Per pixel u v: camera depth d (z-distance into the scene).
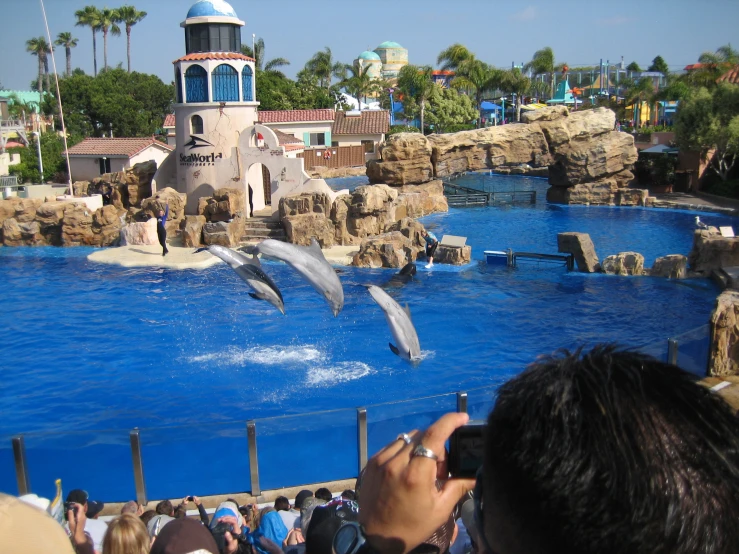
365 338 17.38
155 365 15.77
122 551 4.61
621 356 1.18
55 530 1.30
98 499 8.88
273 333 17.88
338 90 81.81
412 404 9.03
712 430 1.06
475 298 20.92
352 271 24.95
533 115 41.03
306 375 14.98
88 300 21.39
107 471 8.79
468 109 74.19
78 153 47.41
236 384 14.61
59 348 17.02
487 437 1.17
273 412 13.30
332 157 59.09
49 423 13.08
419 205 37.34
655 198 41.75
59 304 20.97
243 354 16.33
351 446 9.17
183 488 9.03
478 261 26.14
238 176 31.70
